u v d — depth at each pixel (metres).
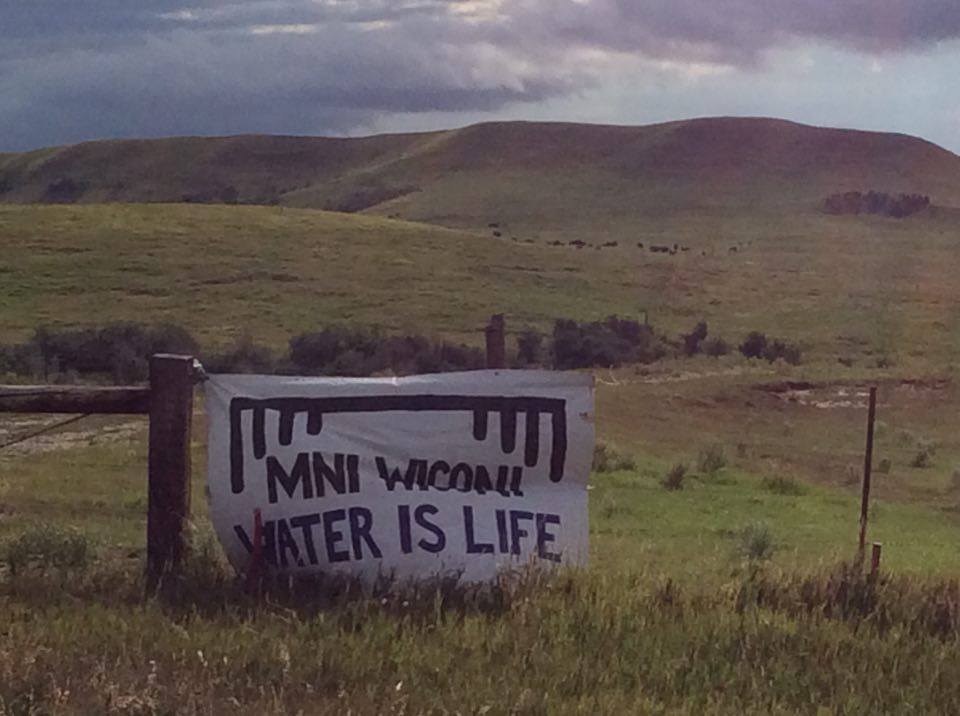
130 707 4.73
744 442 31.72
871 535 17.25
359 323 63.56
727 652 6.14
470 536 7.23
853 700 5.51
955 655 6.34
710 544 14.35
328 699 5.00
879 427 34.41
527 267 84.31
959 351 63.69
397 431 7.34
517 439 7.43
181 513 7.22
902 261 105.44
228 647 5.65
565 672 5.57
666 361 54.09
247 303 67.38
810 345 64.69
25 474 18.16
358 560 7.13
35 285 68.81
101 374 44.25
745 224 154.38
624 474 22.50
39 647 5.43
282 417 7.27
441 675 5.43
